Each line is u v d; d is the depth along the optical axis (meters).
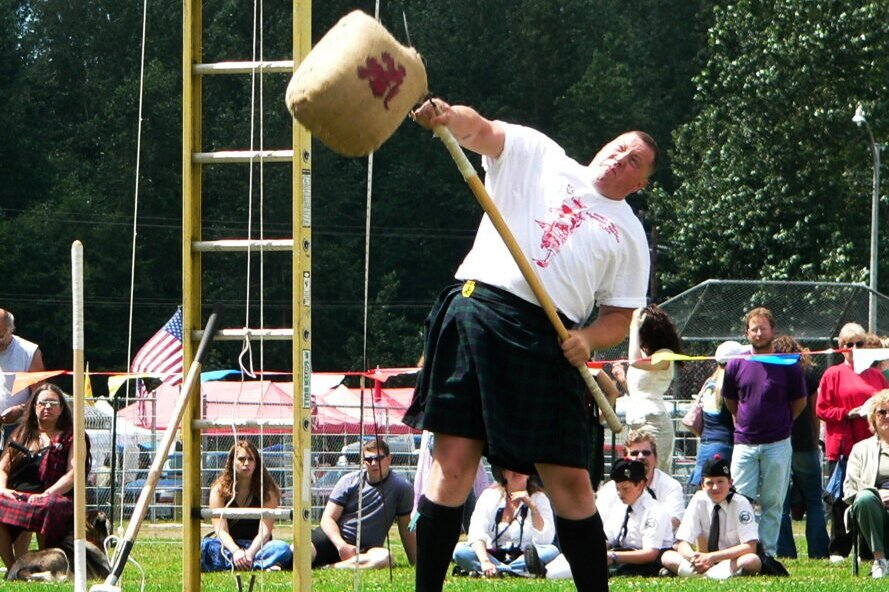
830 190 78.44
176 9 107.38
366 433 32.88
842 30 77.12
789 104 78.62
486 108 110.50
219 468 32.28
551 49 110.88
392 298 100.69
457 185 107.44
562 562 19.97
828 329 36.31
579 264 10.76
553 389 10.67
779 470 22.08
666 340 22.31
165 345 33.75
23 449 20.03
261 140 11.62
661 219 85.62
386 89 9.91
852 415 22.84
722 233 80.56
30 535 20.14
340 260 100.50
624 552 20.17
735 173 80.25
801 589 16.45
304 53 11.44
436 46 111.19
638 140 10.90
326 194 102.81
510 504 20.67
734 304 36.03
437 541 10.80
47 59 110.56
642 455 21.09
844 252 75.44
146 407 32.56
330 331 99.69
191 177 11.79
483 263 10.88
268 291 95.50
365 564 21.59
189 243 11.81
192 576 11.81
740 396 22.22
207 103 99.19
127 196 100.50
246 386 33.59
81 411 10.90
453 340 10.81
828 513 27.58
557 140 110.38
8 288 96.44
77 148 107.50
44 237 97.75
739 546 19.94
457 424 10.67
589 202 10.91
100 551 19.16
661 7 110.62
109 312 98.31
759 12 80.00
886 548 19.88
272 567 20.47
